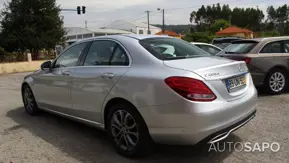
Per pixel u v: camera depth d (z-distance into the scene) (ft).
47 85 17.04
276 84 23.39
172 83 10.47
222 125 10.64
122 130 12.32
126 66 12.34
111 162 11.91
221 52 25.11
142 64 11.87
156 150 12.85
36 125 17.33
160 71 11.12
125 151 12.28
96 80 13.16
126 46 12.84
